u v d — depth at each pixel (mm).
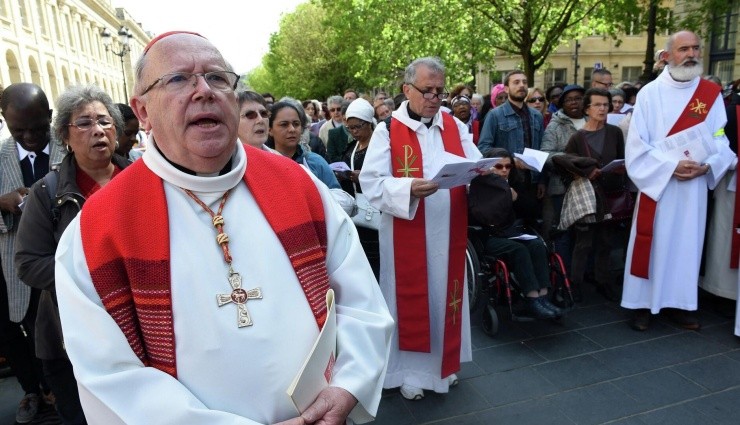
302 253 1288
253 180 1312
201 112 1178
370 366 1296
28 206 2057
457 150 2943
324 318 1281
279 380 1189
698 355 3391
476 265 3883
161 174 1222
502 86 6938
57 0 30312
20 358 2920
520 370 3316
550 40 12594
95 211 1194
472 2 12375
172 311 1152
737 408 2812
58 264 1185
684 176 3504
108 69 44688
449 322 2936
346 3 18406
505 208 3549
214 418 1088
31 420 2963
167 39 1222
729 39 14164
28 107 2561
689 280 3666
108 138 2119
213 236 1215
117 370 1113
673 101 3615
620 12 11133
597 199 4055
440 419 2834
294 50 30875
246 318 1171
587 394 3004
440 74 2777
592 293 4590
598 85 6145
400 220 2908
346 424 1386
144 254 1162
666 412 2803
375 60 18031
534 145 4980
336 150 6117
